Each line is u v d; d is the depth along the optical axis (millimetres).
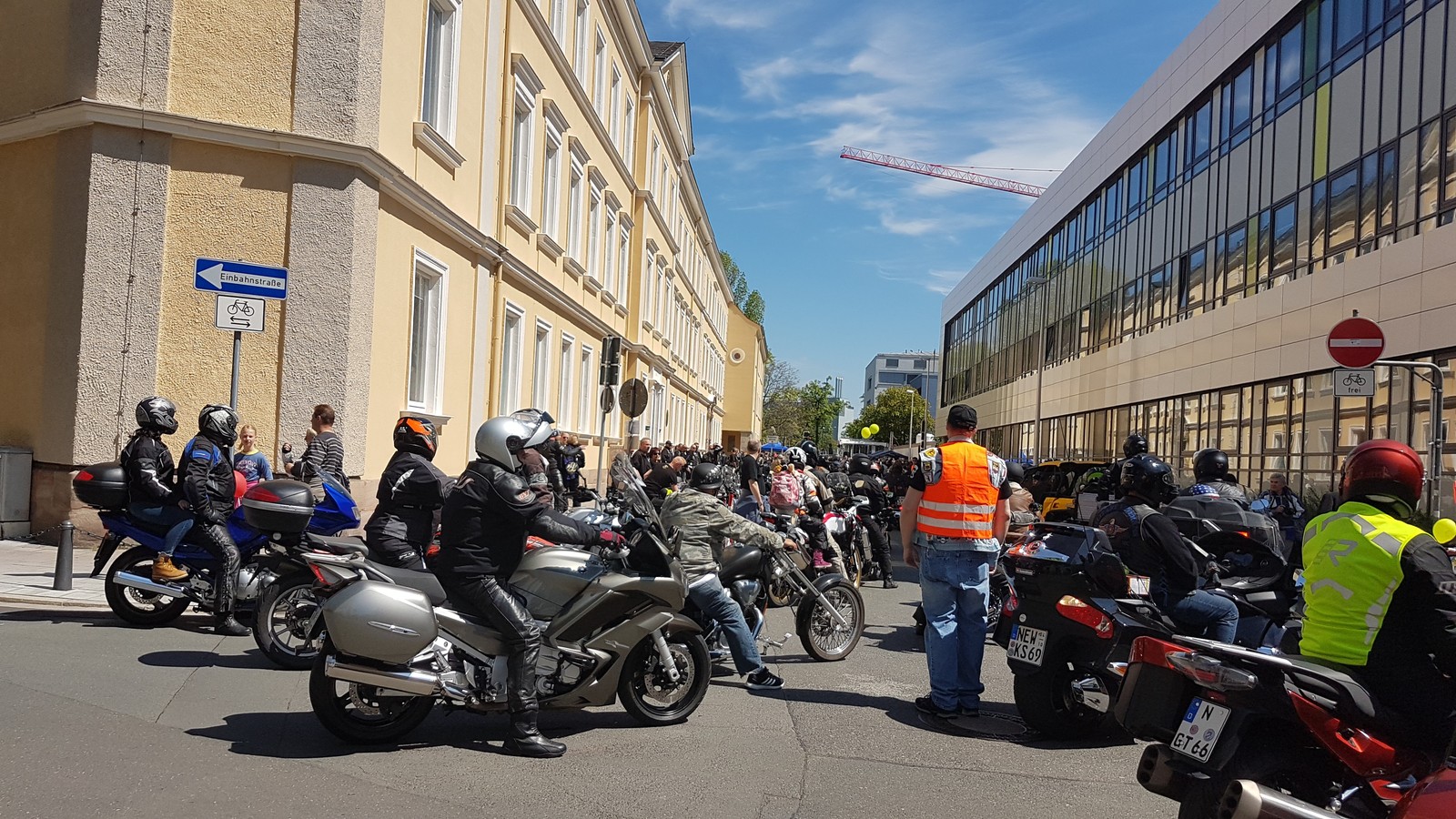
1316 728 3561
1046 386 46656
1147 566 6219
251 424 11734
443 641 5355
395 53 13148
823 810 4676
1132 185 35000
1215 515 7027
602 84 26109
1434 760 3623
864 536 13039
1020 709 6223
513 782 4867
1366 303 19328
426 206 14148
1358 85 19984
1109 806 4918
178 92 11656
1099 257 38750
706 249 61062
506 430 5449
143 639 7465
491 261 17312
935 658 6555
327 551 5816
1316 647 3820
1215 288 27125
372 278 12602
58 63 11570
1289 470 22500
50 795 4223
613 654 5789
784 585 8852
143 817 4059
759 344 98500
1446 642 3496
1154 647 3963
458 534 5359
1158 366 31500
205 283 9141
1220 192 26906
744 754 5523
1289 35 23125
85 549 11242
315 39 12047
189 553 7742
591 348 26391
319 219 11969
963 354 70125
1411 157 18016
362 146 12188
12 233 11734
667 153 38844
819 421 135625
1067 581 6027
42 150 11656
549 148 21172
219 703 5875
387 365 13273
